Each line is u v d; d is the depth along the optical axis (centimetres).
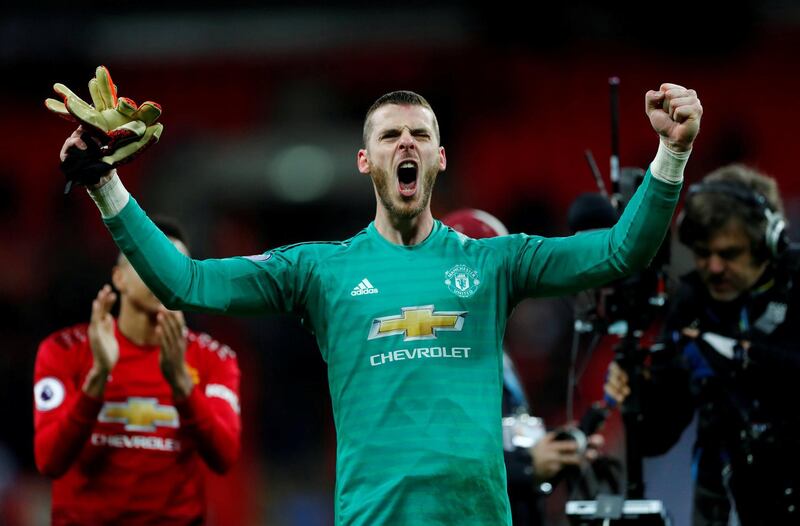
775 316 1736
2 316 4409
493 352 1350
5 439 4053
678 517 2220
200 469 1925
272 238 5159
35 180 5181
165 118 5259
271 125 5241
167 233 1939
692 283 1814
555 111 5084
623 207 1770
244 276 1355
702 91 4975
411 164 1365
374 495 1297
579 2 5003
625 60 5069
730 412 1753
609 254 1326
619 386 1748
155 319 1898
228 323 4331
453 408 1310
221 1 5150
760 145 4888
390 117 1379
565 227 4978
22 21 5112
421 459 1294
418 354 1321
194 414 1828
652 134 4991
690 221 1744
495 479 1318
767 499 1706
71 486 1859
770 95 4919
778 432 1697
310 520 4081
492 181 5062
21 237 5103
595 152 5031
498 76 5138
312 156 5194
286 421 4259
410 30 5206
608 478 1820
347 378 1335
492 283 1369
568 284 1360
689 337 1791
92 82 1284
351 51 5262
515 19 5072
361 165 1435
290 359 4353
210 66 5294
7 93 5194
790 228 4541
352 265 1372
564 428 1845
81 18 5134
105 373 1797
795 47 4931
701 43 4972
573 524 1728
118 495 1852
